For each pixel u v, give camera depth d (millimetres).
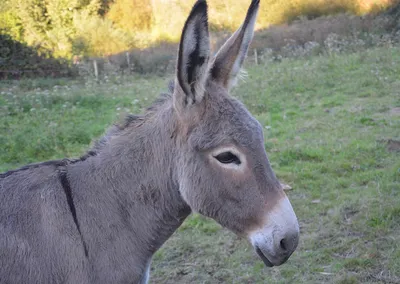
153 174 2506
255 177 2275
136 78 16672
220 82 2479
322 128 8180
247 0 24906
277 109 9773
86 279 2389
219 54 2504
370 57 13844
